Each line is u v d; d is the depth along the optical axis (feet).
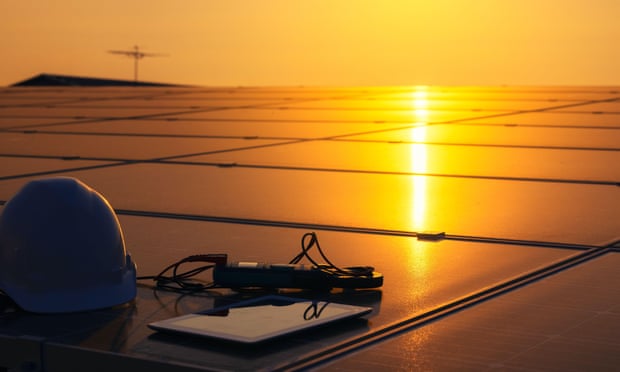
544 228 8.66
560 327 6.23
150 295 6.79
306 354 5.80
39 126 19.45
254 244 8.14
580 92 30.17
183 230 8.63
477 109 23.31
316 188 10.63
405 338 6.05
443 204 9.71
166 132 17.81
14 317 6.37
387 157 13.47
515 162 12.85
